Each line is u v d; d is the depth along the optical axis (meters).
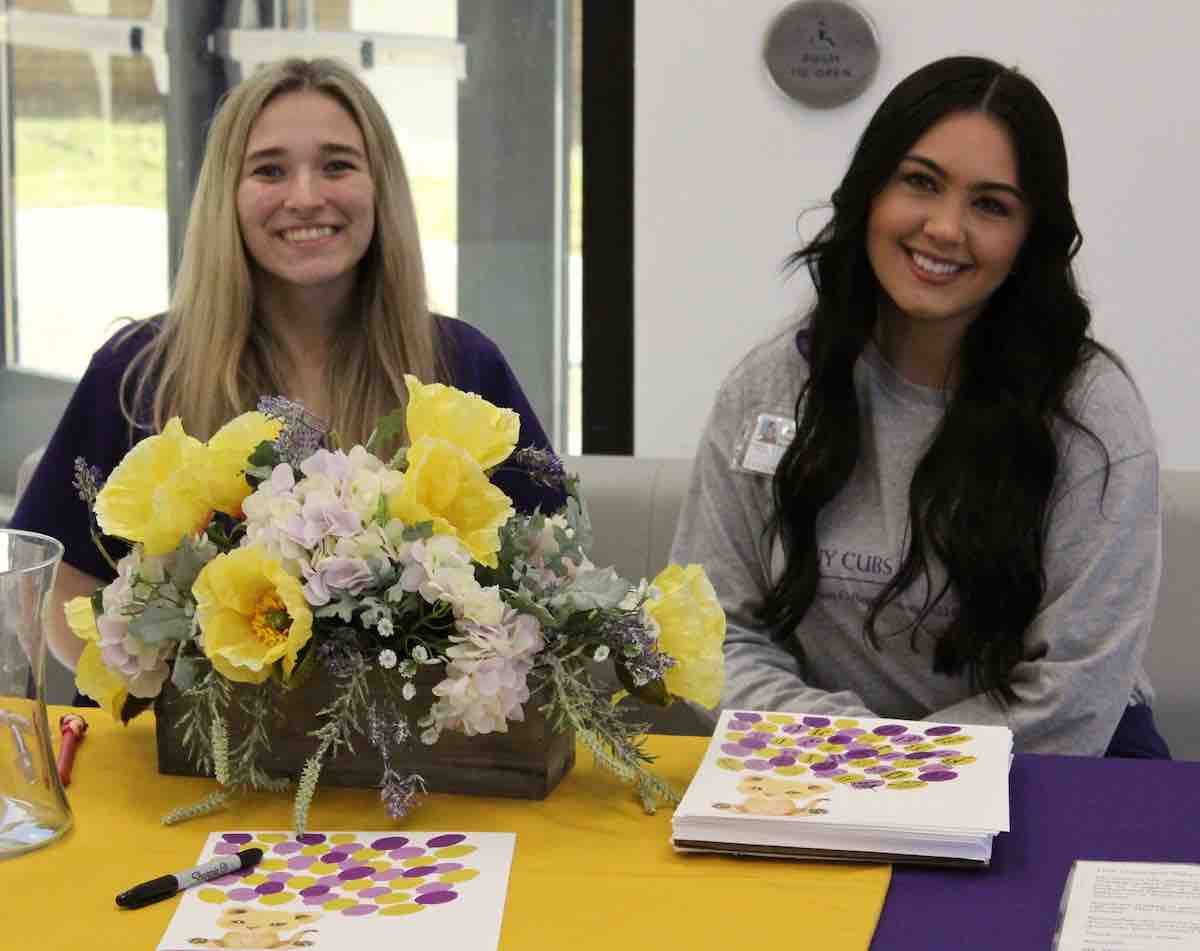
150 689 1.55
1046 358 2.09
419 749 1.53
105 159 4.11
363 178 2.32
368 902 1.30
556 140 3.74
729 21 3.42
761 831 1.39
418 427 1.57
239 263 2.33
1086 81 3.31
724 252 3.53
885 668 2.14
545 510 2.42
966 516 2.04
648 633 1.52
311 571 1.45
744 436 2.19
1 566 1.48
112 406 2.34
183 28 3.96
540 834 1.45
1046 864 1.38
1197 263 3.33
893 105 2.06
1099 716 2.02
